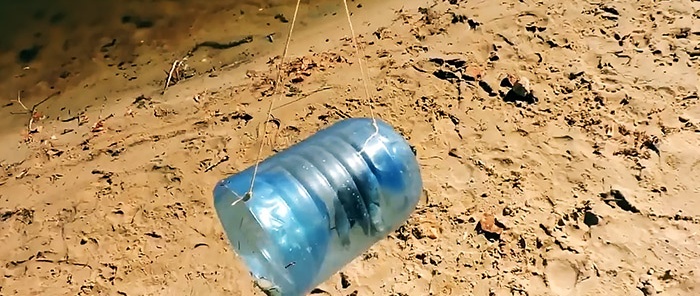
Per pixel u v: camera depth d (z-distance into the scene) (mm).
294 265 1103
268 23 1870
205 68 1776
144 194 1455
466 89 1587
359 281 1281
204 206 1423
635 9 1711
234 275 1318
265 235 1082
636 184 1378
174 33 1877
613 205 1351
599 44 1646
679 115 1480
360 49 1728
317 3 1903
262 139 1534
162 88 1732
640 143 1441
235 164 1491
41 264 1362
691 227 1312
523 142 1474
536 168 1424
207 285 1308
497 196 1385
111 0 1959
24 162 1578
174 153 1530
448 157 1459
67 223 1424
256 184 1121
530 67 1619
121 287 1318
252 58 1781
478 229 1336
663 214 1332
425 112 1548
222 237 1370
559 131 1483
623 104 1515
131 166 1517
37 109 1730
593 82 1563
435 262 1300
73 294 1316
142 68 1800
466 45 1691
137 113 1665
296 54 1755
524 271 1279
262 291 1279
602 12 1715
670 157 1411
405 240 1327
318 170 1149
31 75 1814
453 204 1378
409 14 1810
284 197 1112
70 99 1745
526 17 1732
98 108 1709
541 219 1343
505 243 1315
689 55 1589
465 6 1793
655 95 1522
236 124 1577
